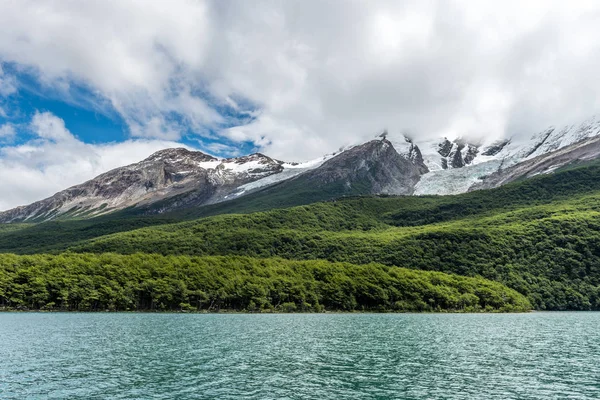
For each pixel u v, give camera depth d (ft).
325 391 188.44
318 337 350.02
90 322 439.63
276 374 217.97
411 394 185.57
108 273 581.12
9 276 555.69
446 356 272.72
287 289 606.55
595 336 370.12
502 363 251.39
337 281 624.18
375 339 342.85
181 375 213.66
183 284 577.43
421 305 622.13
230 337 344.69
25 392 181.78
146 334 355.77
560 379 213.05
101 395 179.11
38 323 425.28
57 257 622.95
